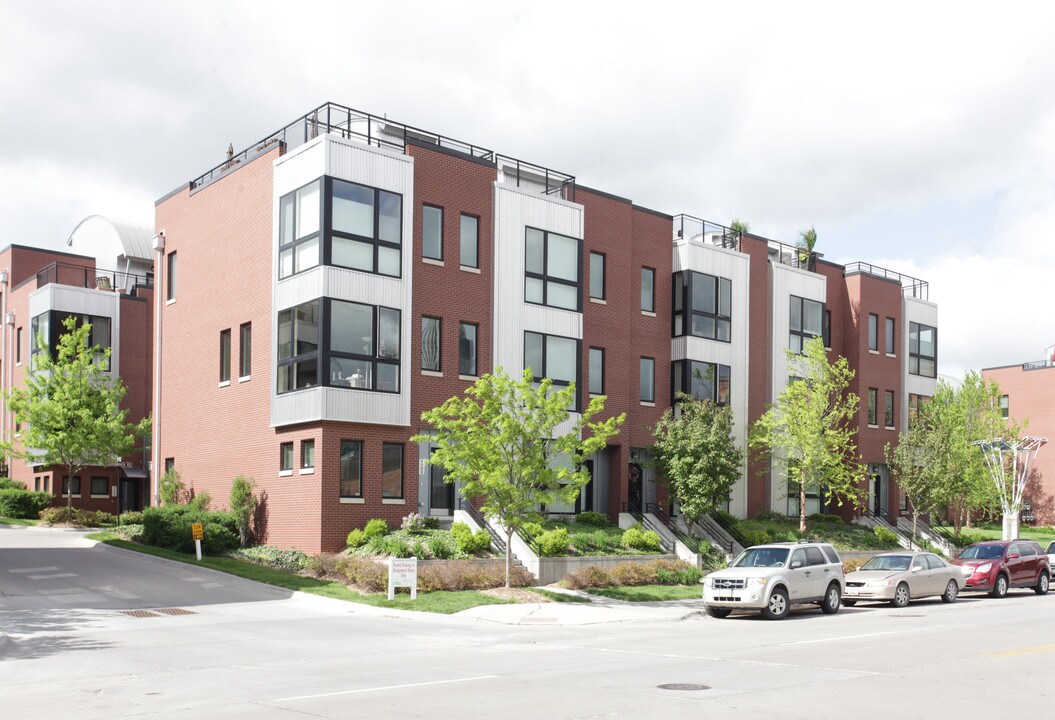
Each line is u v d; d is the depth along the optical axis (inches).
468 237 1285.7
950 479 1738.4
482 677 530.0
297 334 1166.3
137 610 849.5
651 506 1464.1
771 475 1662.2
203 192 1406.3
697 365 1539.1
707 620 906.7
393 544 1043.9
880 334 1867.6
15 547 1263.5
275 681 518.6
